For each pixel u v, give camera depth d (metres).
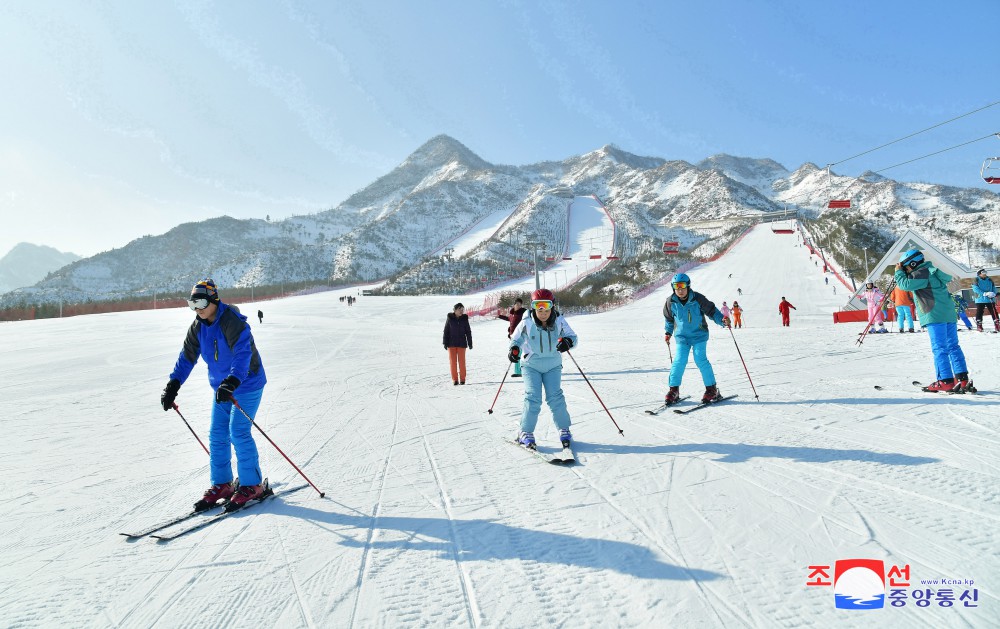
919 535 2.72
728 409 5.90
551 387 4.70
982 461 3.75
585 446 4.78
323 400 8.18
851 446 4.26
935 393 6.02
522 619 2.17
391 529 3.16
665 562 2.59
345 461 4.69
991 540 2.62
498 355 15.07
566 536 2.94
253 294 114.44
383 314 49.31
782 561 2.54
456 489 3.80
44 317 71.81
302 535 3.15
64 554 3.04
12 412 8.06
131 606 2.43
